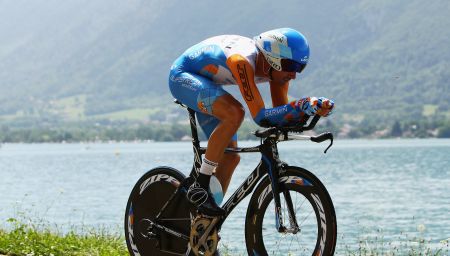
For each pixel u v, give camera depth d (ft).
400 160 410.93
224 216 28.45
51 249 37.88
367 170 303.07
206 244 28.37
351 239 70.64
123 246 42.24
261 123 26.68
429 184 213.66
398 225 101.45
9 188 226.38
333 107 24.90
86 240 42.73
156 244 30.86
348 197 165.68
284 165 27.09
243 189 28.14
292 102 25.71
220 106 27.76
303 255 37.09
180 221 30.22
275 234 30.40
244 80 27.09
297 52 26.76
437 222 107.34
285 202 26.86
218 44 28.55
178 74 29.22
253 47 27.91
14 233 41.55
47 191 209.36
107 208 143.95
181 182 30.14
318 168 322.14
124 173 320.09
